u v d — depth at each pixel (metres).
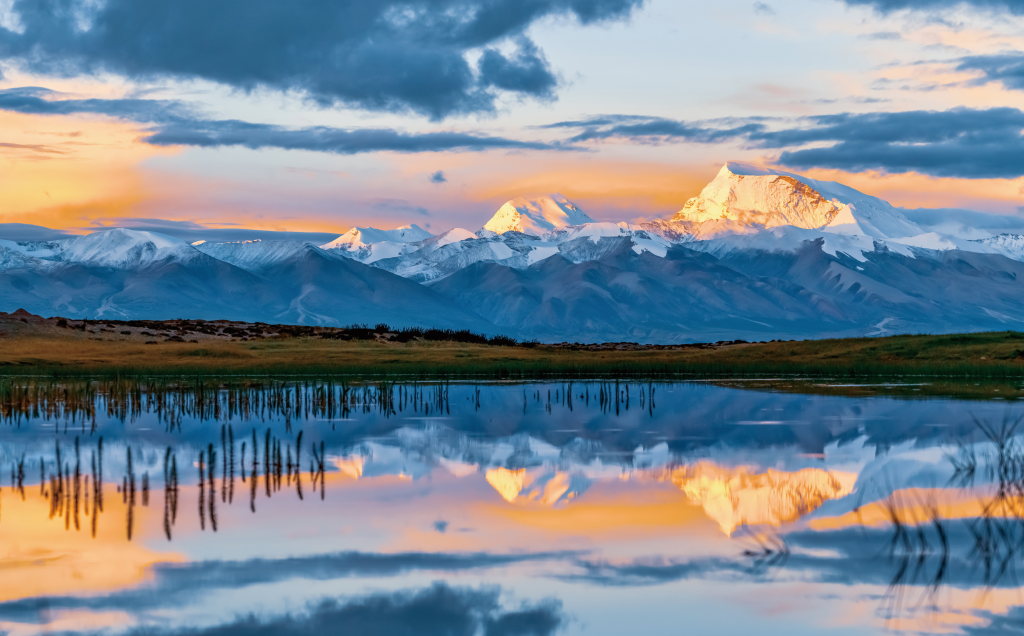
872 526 21.48
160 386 62.88
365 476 28.28
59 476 28.11
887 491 25.27
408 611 16.06
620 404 50.69
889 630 15.01
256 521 22.31
